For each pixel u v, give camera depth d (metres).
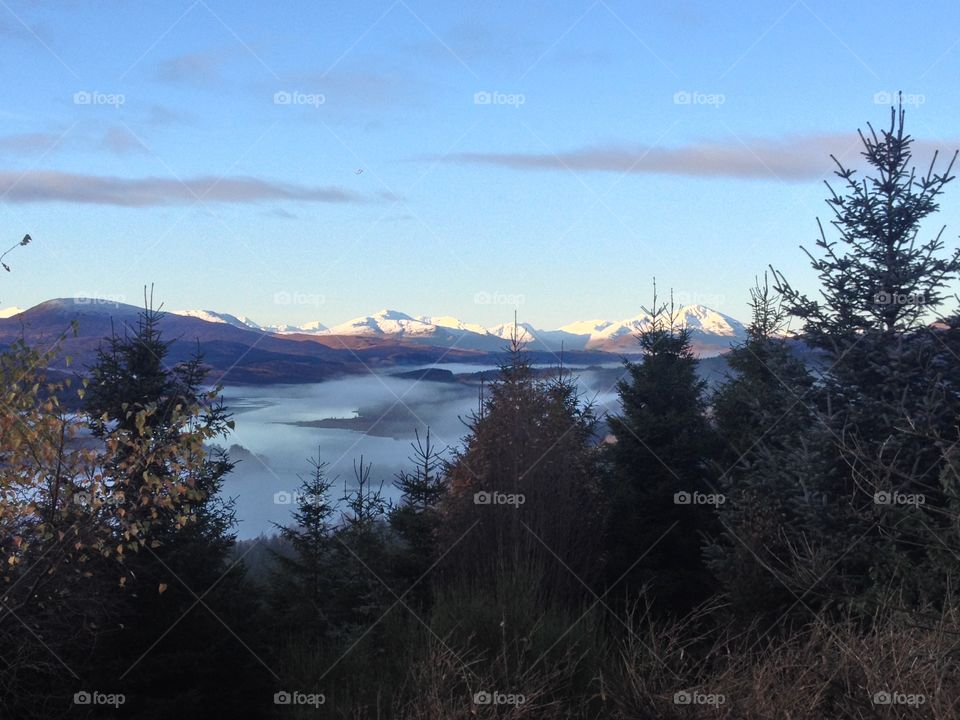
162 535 12.87
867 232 11.98
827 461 11.02
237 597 13.48
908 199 11.82
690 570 16.23
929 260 11.70
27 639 10.38
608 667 8.68
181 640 12.45
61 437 9.52
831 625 8.06
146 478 9.56
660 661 7.26
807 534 11.02
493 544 14.41
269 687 13.10
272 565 17.39
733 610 10.74
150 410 9.72
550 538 14.57
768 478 11.85
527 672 8.53
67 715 11.04
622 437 17.56
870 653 6.68
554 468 15.33
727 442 16.47
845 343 11.75
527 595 11.02
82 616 11.12
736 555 11.23
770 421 12.93
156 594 12.39
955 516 7.65
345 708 11.01
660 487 16.47
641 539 16.08
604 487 16.72
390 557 16.14
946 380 11.12
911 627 6.73
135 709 11.88
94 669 11.61
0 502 9.52
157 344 14.94
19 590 10.19
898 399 11.01
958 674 6.25
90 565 11.01
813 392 12.02
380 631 14.12
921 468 10.15
